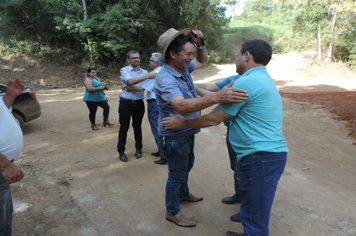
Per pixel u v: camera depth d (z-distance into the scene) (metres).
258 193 1.95
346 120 6.67
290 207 3.04
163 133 2.46
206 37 22.44
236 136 2.03
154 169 3.96
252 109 1.91
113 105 9.46
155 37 20.28
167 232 2.52
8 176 1.68
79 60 16.44
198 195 3.25
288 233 2.56
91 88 5.77
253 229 2.01
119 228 2.55
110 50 16.50
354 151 5.15
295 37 22.83
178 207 2.62
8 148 1.75
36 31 15.91
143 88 4.03
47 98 11.23
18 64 14.52
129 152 4.66
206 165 4.19
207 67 20.31
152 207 2.92
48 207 2.87
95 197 3.10
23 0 14.41
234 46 25.58
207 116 1.99
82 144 4.98
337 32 17.97
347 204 3.18
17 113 5.68
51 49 15.72
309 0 18.50
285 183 3.70
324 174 4.14
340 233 2.59
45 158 4.23
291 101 8.74
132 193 3.21
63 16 15.71
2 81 13.30
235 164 2.93
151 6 19.16
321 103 8.29
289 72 17.88
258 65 2.05
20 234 2.42
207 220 2.75
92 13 16.44
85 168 3.91
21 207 2.86
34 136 5.46
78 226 2.56
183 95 2.33
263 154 1.90
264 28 27.69
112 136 5.55
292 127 6.47
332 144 5.49
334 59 19.28
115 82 16.02
